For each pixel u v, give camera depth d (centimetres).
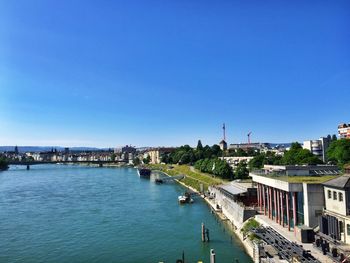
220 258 8000
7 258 8319
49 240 9781
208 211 13950
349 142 15712
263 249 6850
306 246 6775
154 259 8131
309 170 10062
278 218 8919
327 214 7350
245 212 10238
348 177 7038
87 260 8131
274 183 8800
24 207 14950
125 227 11194
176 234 10256
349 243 6581
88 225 11519
